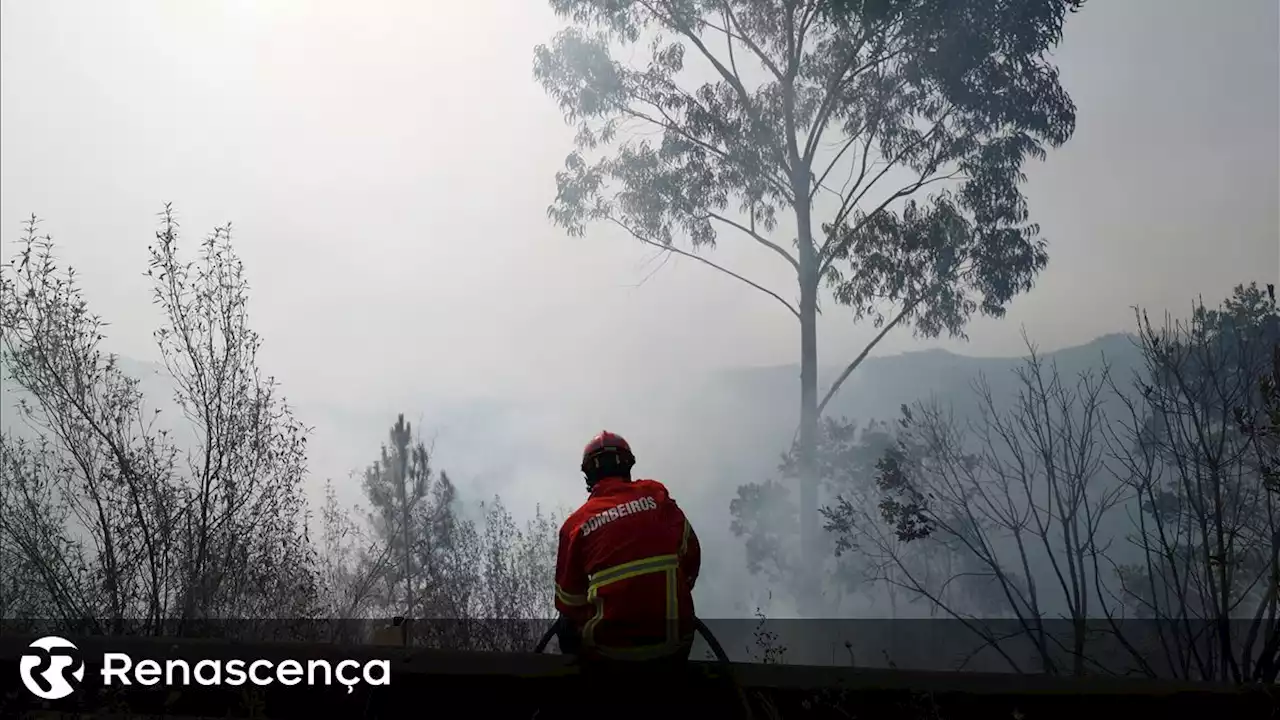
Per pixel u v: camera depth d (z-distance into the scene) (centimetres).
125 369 661
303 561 680
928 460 689
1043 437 609
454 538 898
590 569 347
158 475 645
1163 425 578
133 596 633
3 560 625
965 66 1900
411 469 1733
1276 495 534
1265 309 564
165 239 676
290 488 681
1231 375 569
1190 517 570
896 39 1998
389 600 832
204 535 651
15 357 633
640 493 359
